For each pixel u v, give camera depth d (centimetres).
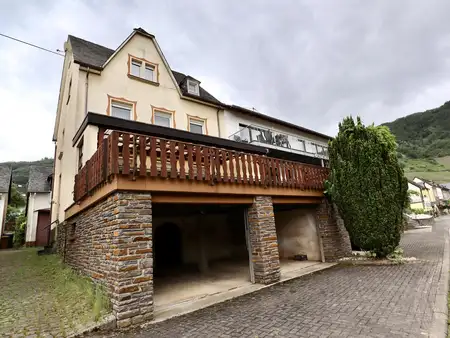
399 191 837
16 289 671
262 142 1393
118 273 436
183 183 560
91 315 452
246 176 693
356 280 646
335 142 920
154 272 989
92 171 605
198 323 433
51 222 1558
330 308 458
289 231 1095
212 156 626
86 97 975
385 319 390
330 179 948
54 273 843
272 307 490
